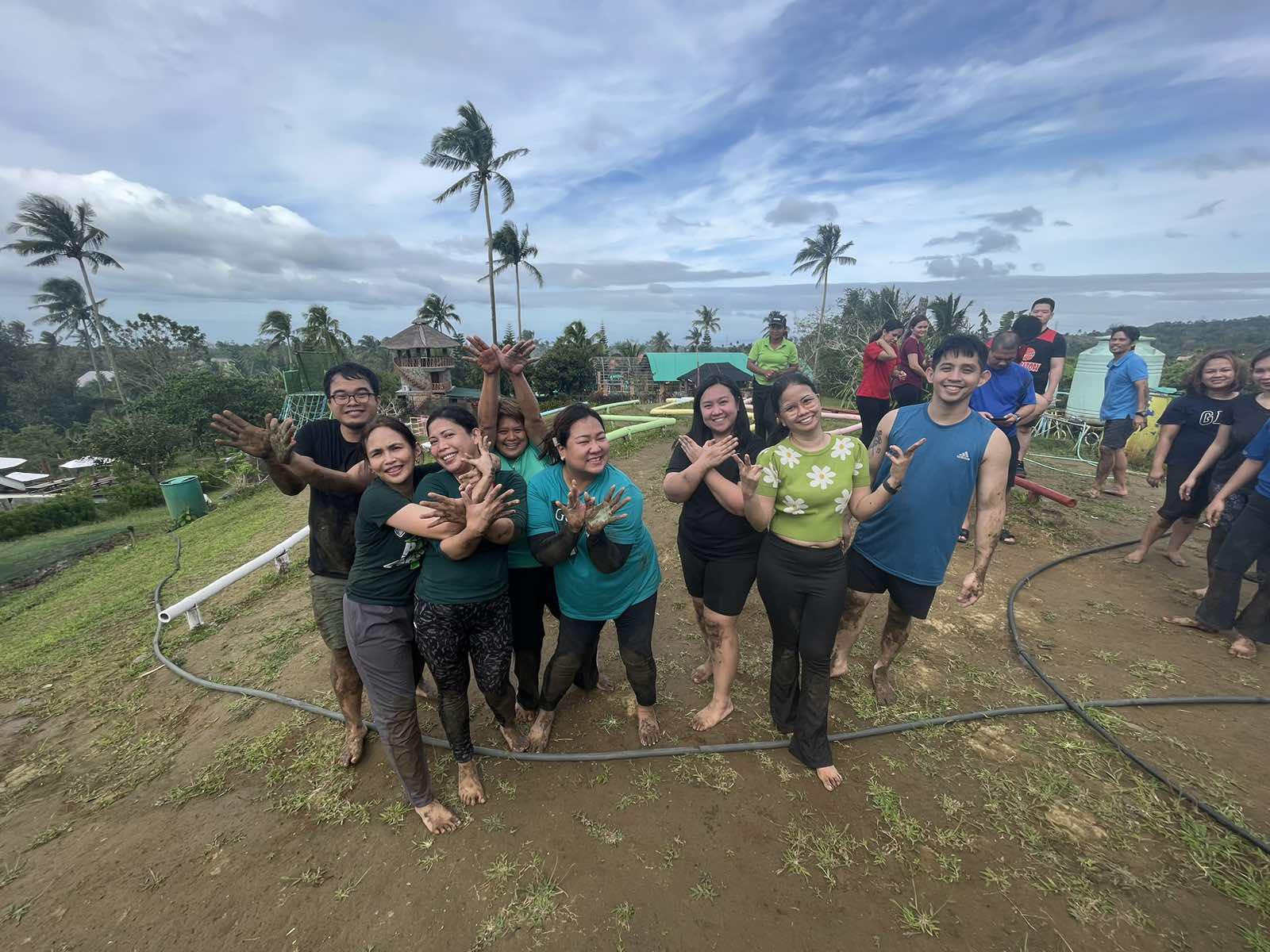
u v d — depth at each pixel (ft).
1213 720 9.80
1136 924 6.52
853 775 8.93
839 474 8.02
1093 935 6.42
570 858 7.73
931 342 84.02
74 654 20.07
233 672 14.69
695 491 8.99
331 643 9.23
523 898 7.20
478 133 91.45
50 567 46.85
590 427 8.05
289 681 13.39
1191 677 11.05
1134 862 7.29
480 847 7.98
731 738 9.86
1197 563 16.34
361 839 8.36
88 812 10.09
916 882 7.16
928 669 11.60
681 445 9.27
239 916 7.36
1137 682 10.94
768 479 8.13
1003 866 7.32
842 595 8.47
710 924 6.76
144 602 25.13
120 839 9.11
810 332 126.72
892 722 10.09
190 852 8.54
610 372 155.33
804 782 8.82
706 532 9.15
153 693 14.56
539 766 9.43
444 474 7.95
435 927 6.93
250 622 18.01
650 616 9.29
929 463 8.93
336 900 7.43
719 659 9.84
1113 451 21.67
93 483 94.73
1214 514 12.50
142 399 113.70
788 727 9.62
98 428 106.11
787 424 8.23
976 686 11.01
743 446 9.15
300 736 11.04
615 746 9.83
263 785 9.86
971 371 8.43
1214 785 8.38
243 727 11.84
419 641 7.93
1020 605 14.07
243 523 40.55
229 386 111.24
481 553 7.87
